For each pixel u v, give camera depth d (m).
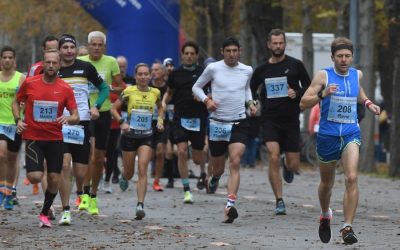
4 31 100.44
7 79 30.47
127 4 60.62
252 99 28.97
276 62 29.39
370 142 53.44
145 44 61.00
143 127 29.09
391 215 29.58
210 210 30.92
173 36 61.75
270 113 29.44
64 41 27.81
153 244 22.67
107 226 26.28
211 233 24.84
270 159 29.39
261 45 63.94
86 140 28.05
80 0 61.50
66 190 26.41
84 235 24.30
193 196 36.28
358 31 51.94
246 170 54.34
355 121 22.41
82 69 27.78
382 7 61.41
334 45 22.45
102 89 28.05
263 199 35.28
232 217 27.03
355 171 21.66
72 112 25.41
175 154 45.06
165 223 27.12
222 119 28.34
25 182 41.34
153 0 60.78
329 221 22.61
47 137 25.22
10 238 23.69
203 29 77.12
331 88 21.72
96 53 31.50
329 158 22.41
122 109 30.73
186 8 75.69
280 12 64.56
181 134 34.16
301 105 22.44
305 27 66.50
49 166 25.33
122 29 61.12
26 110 25.23
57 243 22.80
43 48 28.70
